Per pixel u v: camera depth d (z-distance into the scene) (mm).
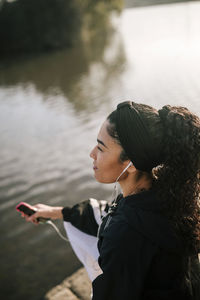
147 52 25172
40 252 5105
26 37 33219
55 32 33469
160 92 13883
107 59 24375
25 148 9344
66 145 9234
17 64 27625
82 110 12617
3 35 33312
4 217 6188
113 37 37312
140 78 17078
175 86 14453
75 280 2135
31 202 6648
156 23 47969
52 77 20500
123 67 20688
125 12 79000
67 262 4801
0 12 33062
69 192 6863
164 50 25000
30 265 4836
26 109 13797
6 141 10070
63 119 11727
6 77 22562
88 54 28031
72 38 34562
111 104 13039
